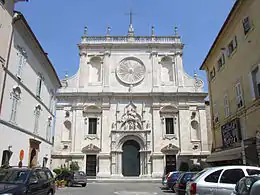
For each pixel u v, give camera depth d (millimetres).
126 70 44969
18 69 21828
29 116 24594
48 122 31656
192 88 43875
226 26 22812
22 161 22594
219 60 26281
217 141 26906
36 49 25422
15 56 21109
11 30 20266
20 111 22375
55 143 40969
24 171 12844
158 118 42000
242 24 20469
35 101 26297
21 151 21875
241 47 20750
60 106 42812
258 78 18375
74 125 41688
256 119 18250
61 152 40688
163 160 40031
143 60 45531
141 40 46906
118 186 29938
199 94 42906
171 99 43031
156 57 45438
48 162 31766
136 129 41469
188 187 11016
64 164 40062
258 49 18000
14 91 21047
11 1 20328
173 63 45500
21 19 20844
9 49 19906
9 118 20203
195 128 42500
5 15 19297
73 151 40375
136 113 42406
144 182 36469
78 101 42812
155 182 36562
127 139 41250
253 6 18562
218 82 26578
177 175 24188
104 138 40906
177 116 42438
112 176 38938
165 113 42438
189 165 39500
